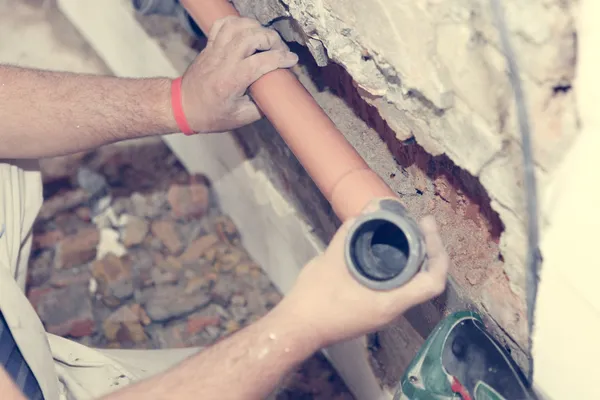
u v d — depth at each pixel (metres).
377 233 0.91
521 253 0.91
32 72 1.28
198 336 2.07
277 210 1.81
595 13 0.70
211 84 1.17
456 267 1.15
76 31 2.25
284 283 2.04
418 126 1.01
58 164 2.33
